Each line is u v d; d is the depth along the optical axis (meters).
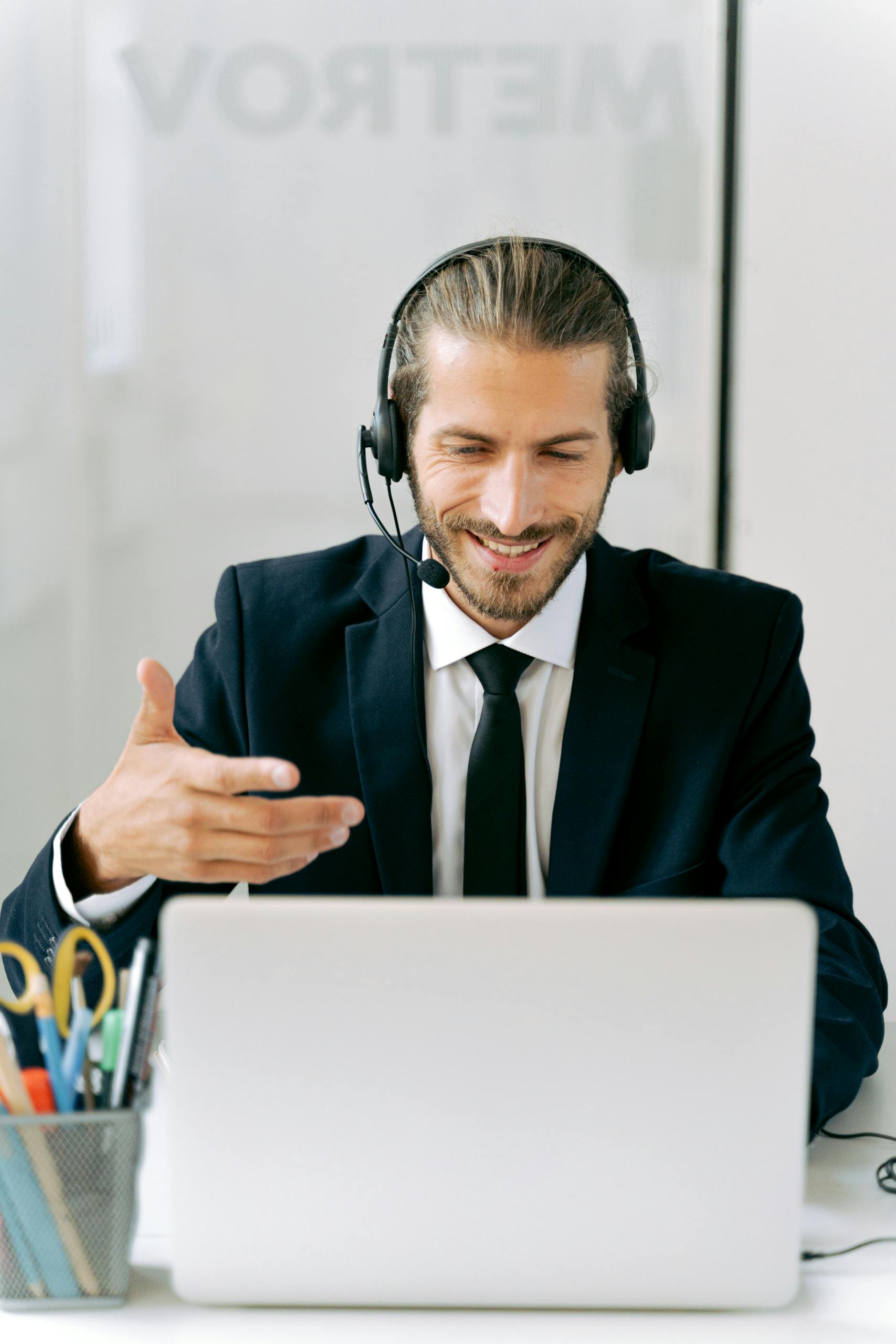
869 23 2.25
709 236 2.32
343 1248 0.75
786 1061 0.74
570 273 1.17
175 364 2.34
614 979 0.73
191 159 2.30
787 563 2.38
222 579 1.42
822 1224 0.87
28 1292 0.76
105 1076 0.77
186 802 0.99
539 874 1.27
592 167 2.31
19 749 2.39
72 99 2.29
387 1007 0.73
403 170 2.31
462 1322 0.75
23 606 2.37
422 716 1.29
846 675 2.39
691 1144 0.74
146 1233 0.85
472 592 1.22
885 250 2.31
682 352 2.35
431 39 2.28
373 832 1.25
